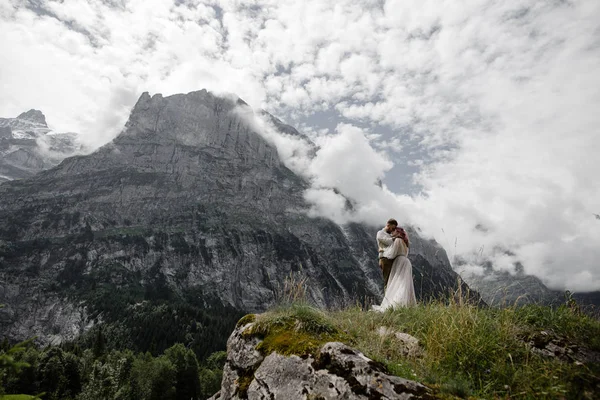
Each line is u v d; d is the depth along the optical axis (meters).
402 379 5.07
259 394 6.30
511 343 6.44
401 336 7.59
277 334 7.15
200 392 86.00
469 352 6.32
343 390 5.19
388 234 12.15
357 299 10.80
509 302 7.73
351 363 5.44
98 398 40.16
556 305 7.65
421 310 9.14
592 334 6.57
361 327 8.02
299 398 5.64
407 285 10.80
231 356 7.82
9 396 4.79
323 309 8.39
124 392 51.50
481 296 8.29
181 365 85.44
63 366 65.75
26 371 57.81
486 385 5.52
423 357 6.69
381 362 5.80
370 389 4.96
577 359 5.95
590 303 7.54
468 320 7.20
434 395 4.81
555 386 4.93
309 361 5.99
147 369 76.00
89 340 155.62
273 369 6.39
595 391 4.93
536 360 5.96
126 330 168.75
